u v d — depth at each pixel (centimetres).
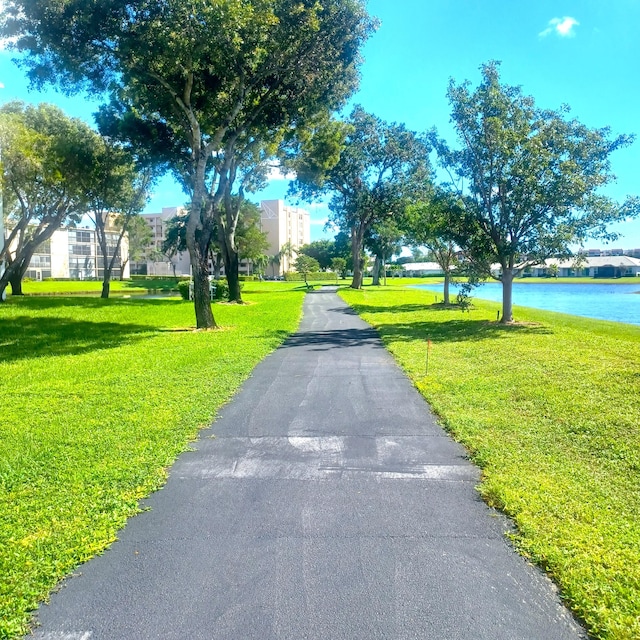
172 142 2159
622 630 274
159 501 434
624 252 11706
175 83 1642
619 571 323
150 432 601
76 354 1196
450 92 1648
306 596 308
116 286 6606
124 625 286
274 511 415
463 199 1692
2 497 436
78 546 361
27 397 777
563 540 359
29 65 1598
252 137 2402
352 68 1783
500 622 286
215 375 918
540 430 596
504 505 415
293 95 1744
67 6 1356
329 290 4850
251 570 334
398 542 367
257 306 2730
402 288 5366
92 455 530
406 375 930
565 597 305
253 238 5734
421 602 302
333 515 407
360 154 4156
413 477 480
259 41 1427
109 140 2458
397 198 4191
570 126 1534
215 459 528
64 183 2708
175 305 2894
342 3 1534
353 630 280
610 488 442
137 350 1233
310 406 726
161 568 338
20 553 351
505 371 927
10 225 3928
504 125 1588
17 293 3925
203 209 1800
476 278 1795
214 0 1249
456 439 582
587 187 1491
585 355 1078
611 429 591
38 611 298
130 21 1407
